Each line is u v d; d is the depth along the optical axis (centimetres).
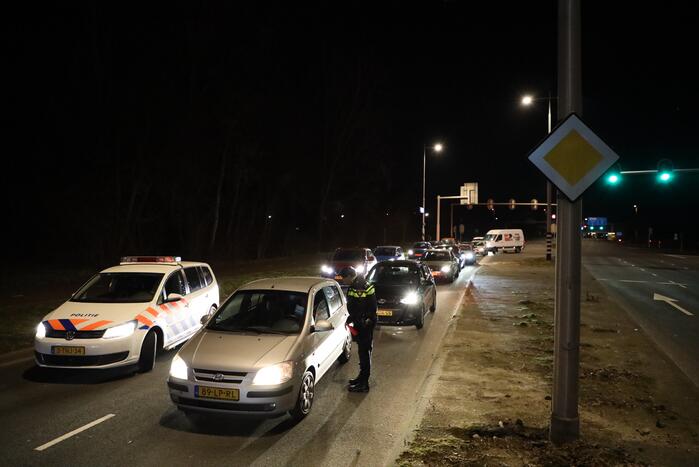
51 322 759
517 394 652
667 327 1188
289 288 734
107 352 740
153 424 591
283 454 511
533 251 5819
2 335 1002
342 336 829
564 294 486
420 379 775
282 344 616
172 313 887
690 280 2384
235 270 2584
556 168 477
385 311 1127
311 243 5081
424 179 4597
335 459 499
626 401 629
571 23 482
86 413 627
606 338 1002
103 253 2523
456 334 1031
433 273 2150
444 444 497
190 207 3097
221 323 693
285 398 571
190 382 575
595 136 468
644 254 5225
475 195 4759
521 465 453
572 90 482
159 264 961
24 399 678
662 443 507
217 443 538
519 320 1194
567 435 489
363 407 647
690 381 717
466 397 641
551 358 837
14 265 2275
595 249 6581
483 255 4612
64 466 487
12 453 514
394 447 500
